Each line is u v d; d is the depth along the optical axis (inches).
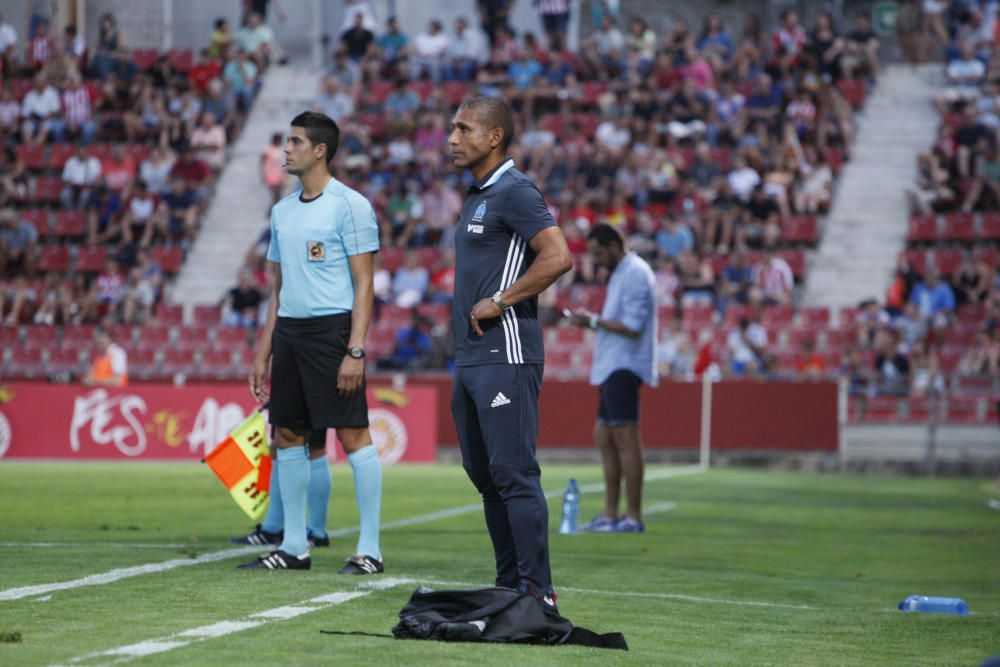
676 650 723.4
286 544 996.6
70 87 4173.2
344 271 992.9
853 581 1093.8
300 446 997.2
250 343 3346.5
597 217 3543.3
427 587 904.9
